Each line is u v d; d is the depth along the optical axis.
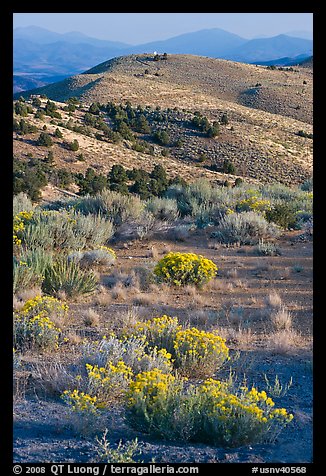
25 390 6.20
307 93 114.44
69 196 35.12
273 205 18.83
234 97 112.94
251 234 16.48
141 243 16.12
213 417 4.95
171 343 7.23
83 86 109.75
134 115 76.25
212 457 4.64
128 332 7.85
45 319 8.00
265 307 10.10
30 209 19.02
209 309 10.09
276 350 7.63
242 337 8.20
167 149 64.81
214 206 19.48
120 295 10.78
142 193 36.59
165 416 5.07
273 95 111.31
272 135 74.62
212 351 6.89
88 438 5.04
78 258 12.91
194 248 15.61
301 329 8.73
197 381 6.59
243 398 5.16
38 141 46.31
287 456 4.70
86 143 51.28
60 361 7.14
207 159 63.16
